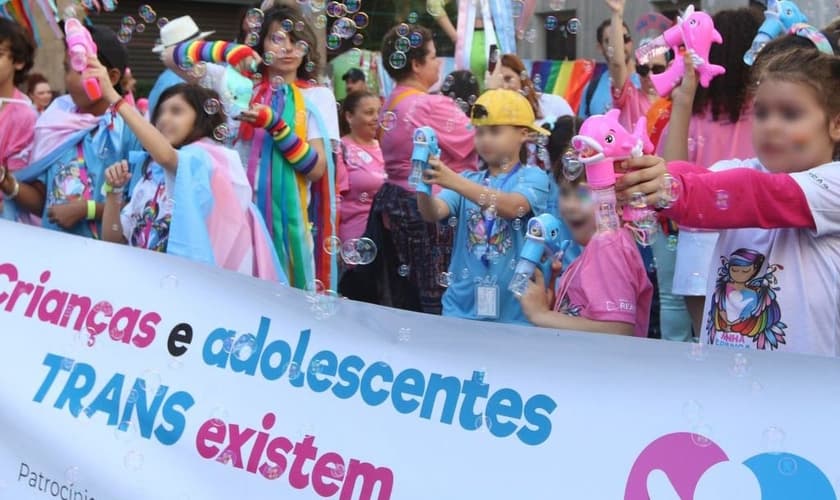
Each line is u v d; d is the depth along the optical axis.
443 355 1.85
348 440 1.93
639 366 1.70
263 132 3.08
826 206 1.68
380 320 1.92
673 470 1.67
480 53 4.20
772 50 2.14
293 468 1.98
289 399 2.00
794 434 1.60
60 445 2.24
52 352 2.31
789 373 1.60
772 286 1.79
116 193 2.91
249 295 2.09
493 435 1.80
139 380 2.18
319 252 3.25
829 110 1.75
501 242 2.69
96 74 2.60
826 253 1.74
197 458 2.09
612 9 3.58
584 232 2.31
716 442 1.64
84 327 2.28
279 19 3.22
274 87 3.19
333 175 3.27
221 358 2.10
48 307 2.34
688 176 1.70
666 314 3.01
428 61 3.62
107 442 2.19
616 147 1.67
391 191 3.33
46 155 3.18
